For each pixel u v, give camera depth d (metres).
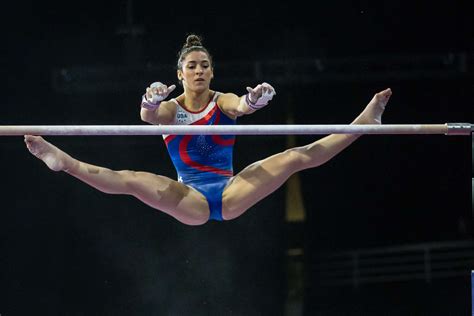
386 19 37.06
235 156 38.41
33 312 35.66
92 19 36.47
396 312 35.59
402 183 38.81
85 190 36.75
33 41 36.56
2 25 36.34
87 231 36.50
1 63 36.47
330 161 38.81
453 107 38.12
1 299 35.50
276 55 37.03
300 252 37.53
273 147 38.41
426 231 38.56
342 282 36.50
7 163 36.59
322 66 37.09
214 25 36.91
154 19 36.47
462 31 37.12
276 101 38.31
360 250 38.12
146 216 36.72
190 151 16.94
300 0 37.06
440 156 38.94
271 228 37.66
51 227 36.47
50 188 36.69
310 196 38.44
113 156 37.62
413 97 38.41
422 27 37.19
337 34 37.06
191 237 36.84
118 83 36.53
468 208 38.53
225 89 36.94
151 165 37.72
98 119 37.22
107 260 36.41
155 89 15.18
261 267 37.03
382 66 37.28
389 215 38.66
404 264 39.41
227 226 37.16
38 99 36.81
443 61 37.09
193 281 36.31
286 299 36.47
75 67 36.50
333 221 38.31
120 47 36.47
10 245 36.19
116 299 35.91
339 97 38.28
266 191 16.61
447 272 36.47
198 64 16.66
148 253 36.41
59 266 36.22
